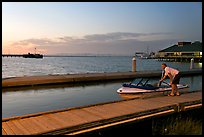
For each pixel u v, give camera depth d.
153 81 16.86
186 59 67.88
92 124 5.29
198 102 7.70
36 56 142.88
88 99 10.65
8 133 4.79
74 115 6.12
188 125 6.63
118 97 11.10
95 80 16.02
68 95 11.45
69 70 41.91
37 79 13.80
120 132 5.77
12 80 13.14
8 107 8.98
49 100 10.31
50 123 5.44
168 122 6.65
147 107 6.98
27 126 5.23
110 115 6.09
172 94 9.11
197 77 20.59
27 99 10.41
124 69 45.69
